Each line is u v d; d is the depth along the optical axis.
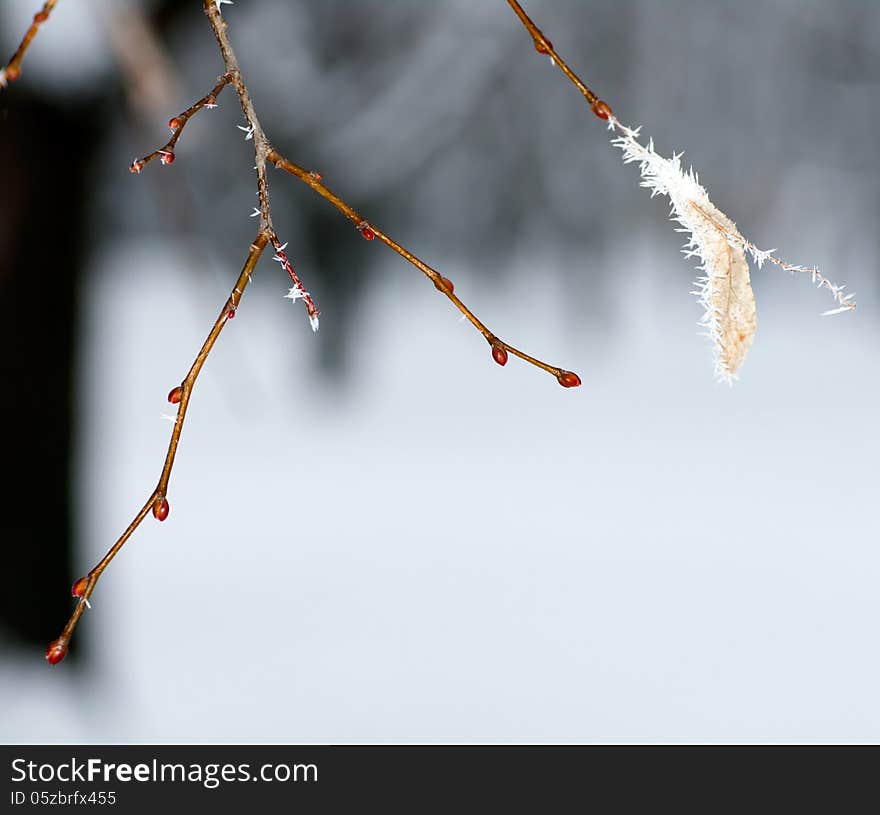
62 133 8.75
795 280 41.00
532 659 11.38
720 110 34.25
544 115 32.50
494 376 39.09
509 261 38.28
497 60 30.97
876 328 42.59
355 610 12.88
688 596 13.78
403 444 27.00
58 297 9.38
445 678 10.78
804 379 37.00
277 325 40.69
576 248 36.97
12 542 9.48
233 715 9.76
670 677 10.95
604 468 23.47
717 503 19.55
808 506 19.12
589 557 15.63
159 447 25.33
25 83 8.12
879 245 39.41
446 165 32.94
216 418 30.11
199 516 18.23
